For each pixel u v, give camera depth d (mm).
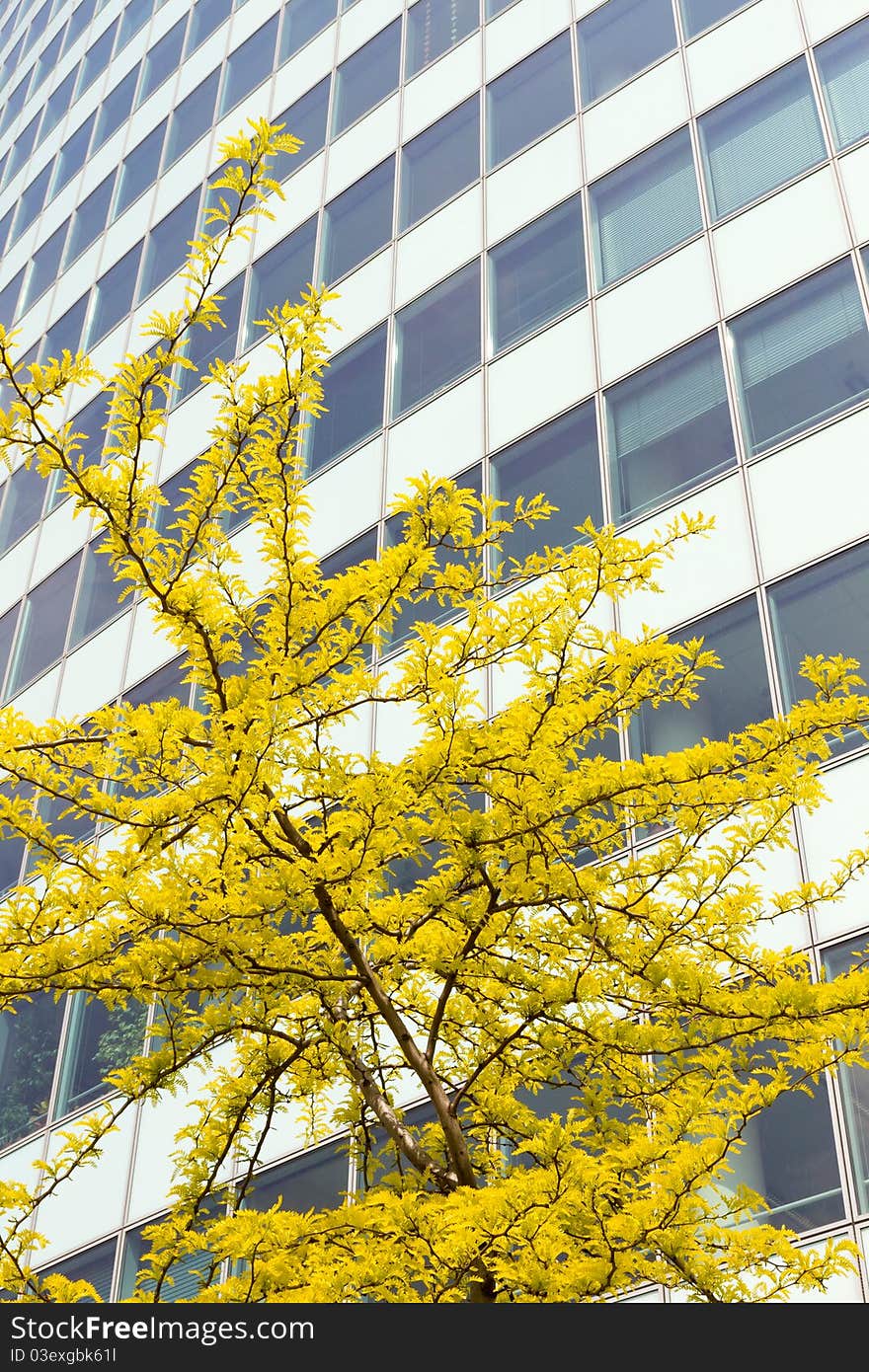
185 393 20547
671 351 14180
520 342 15922
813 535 11773
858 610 11125
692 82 16297
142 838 6227
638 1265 5176
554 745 6266
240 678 6324
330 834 6000
